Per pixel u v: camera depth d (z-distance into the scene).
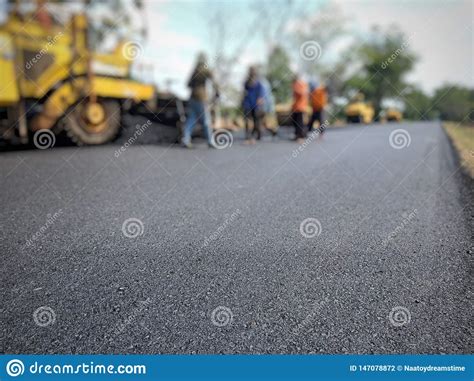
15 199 3.45
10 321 1.64
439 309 1.68
